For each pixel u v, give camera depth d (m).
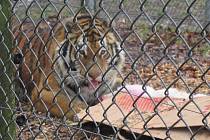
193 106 6.43
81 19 8.67
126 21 14.62
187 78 11.63
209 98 6.82
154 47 14.03
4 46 5.64
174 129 5.70
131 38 14.29
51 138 7.22
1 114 5.73
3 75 5.71
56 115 8.77
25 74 9.12
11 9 5.46
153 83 11.09
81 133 6.96
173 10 16.11
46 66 8.88
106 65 8.73
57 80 8.77
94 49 8.54
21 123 7.21
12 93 5.79
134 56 13.11
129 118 6.14
